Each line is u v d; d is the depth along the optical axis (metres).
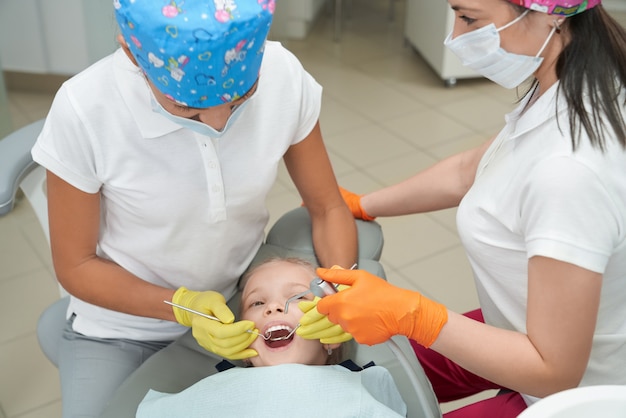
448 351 1.08
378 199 1.61
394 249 2.67
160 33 0.94
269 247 1.51
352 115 3.58
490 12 0.97
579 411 0.77
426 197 1.55
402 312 1.06
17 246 2.64
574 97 0.98
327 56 4.27
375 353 1.36
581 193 0.95
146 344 1.41
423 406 1.15
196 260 1.33
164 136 1.17
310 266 1.45
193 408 1.20
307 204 1.50
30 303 2.38
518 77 1.06
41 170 1.45
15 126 3.39
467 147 3.30
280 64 1.26
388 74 4.04
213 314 1.26
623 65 0.99
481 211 1.14
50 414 2.00
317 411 1.18
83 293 1.30
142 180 1.20
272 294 1.40
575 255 0.96
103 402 1.28
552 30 0.98
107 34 3.45
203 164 1.20
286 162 1.45
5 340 2.24
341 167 3.15
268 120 1.25
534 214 1.00
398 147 3.30
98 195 1.24
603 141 0.96
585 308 0.98
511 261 1.13
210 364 1.33
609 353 1.17
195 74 0.97
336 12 4.40
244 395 1.20
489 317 1.28
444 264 2.59
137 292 1.29
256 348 1.35
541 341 1.02
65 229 1.25
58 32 3.49
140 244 1.29
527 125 1.06
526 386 1.06
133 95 1.12
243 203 1.30
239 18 0.95
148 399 1.20
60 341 1.42
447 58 3.76
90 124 1.14
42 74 3.66
